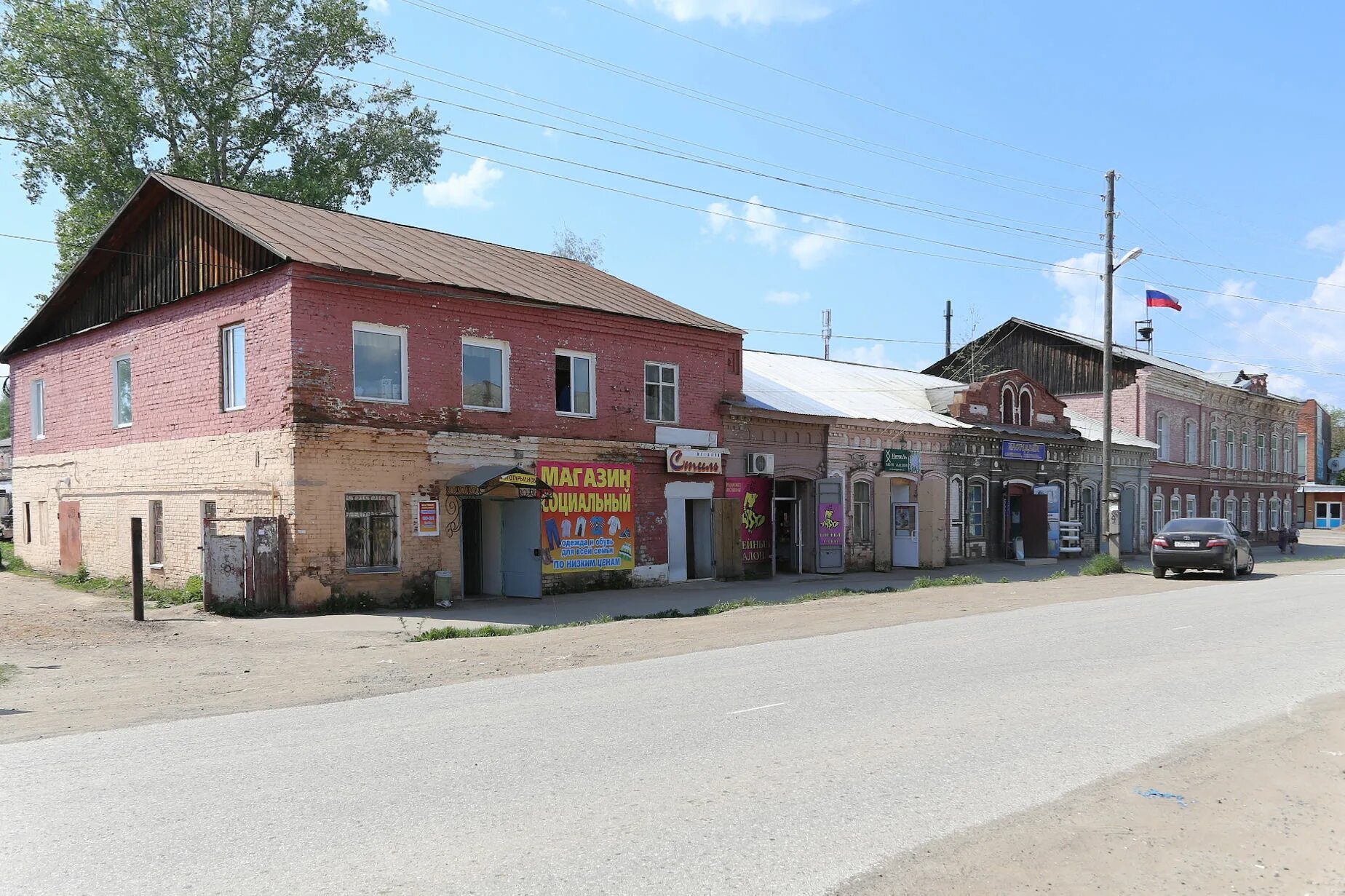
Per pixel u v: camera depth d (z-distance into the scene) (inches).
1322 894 170.9
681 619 629.9
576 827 195.0
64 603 723.4
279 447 652.7
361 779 231.6
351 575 666.8
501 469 734.5
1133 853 187.0
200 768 245.6
